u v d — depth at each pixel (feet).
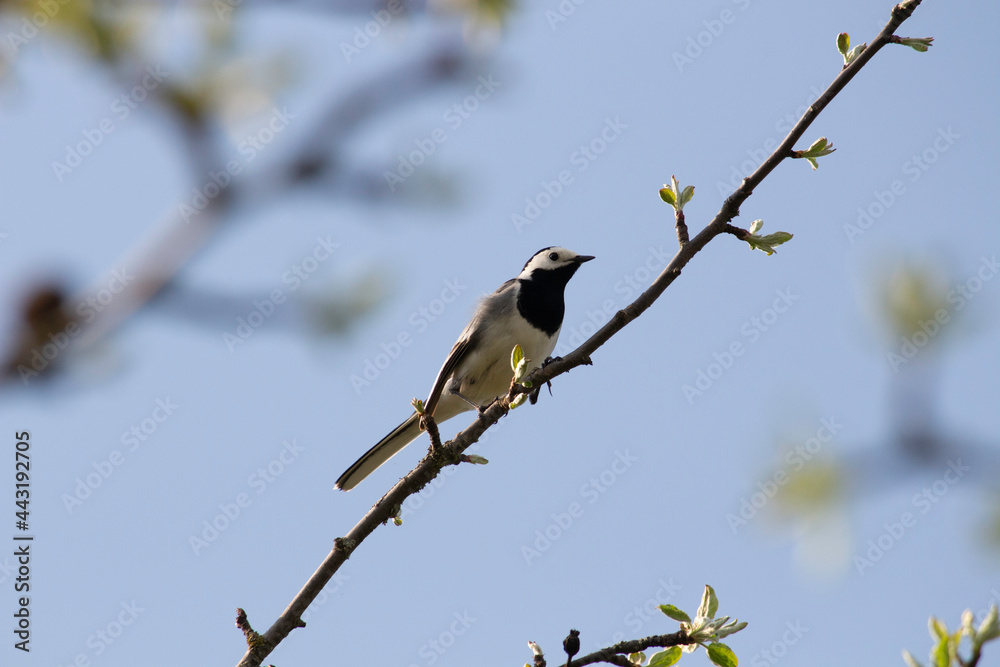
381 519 31.96
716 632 26.91
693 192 33.91
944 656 19.11
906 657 19.52
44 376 11.80
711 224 33.04
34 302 11.85
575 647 27.27
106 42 13.69
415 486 32.48
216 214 12.78
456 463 32.83
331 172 13.32
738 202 32.63
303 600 30.09
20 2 13.65
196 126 13.75
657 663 27.04
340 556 30.99
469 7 14.67
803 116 31.76
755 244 32.50
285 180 13.06
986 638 19.07
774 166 32.04
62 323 11.84
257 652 28.91
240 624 29.53
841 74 31.32
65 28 13.65
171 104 13.65
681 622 27.35
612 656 27.07
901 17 30.94
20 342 11.72
